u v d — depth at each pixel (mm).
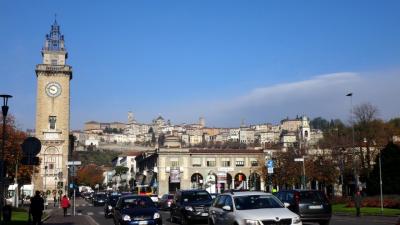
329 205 27750
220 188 105312
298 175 84500
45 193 102750
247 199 19406
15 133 77875
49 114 117125
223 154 114375
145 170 136250
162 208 56594
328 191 92875
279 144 124625
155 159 118188
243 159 115062
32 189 104562
